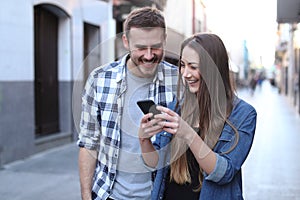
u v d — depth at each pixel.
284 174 6.36
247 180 6.02
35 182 6.05
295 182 5.90
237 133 1.86
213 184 1.86
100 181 2.23
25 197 5.32
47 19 8.98
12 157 7.30
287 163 7.15
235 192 1.89
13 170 6.77
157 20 1.97
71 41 9.45
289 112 18.09
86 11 10.16
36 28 8.54
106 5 11.09
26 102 7.66
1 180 6.16
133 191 2.17
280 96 32.06
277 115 16.69
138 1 9.98
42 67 8.80
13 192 5.55
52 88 9.23
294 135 10.71
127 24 2.03
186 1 5.76
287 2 4.31
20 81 7.48
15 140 7.38
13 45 7.29
